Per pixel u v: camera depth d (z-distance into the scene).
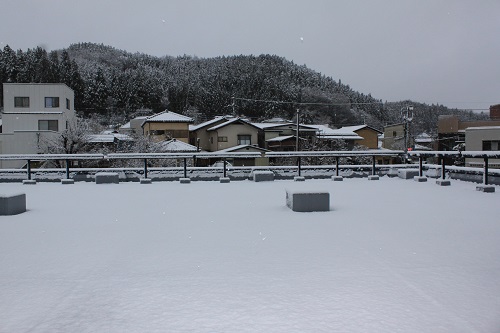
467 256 4.04
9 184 11.81
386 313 2.68
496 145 26.78
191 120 35.97
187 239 4.83
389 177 13.73
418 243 4.58
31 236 5.06
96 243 4.67
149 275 3.50
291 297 2.97
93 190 10.24
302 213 6.61
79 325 2.55
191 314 2.69
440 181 10.98
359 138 36.69
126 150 25.38
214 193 9.46
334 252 4.21
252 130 34.91
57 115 26.83
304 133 36.66
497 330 2.43
